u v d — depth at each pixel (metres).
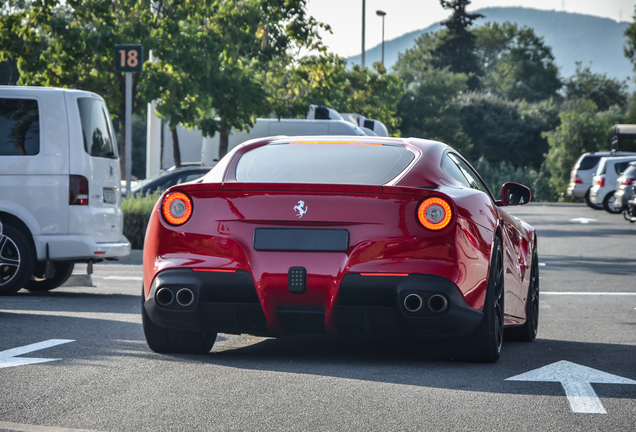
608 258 28.02
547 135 98.81
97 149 16.94
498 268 9.98
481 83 181.25
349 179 9.30
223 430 6.57
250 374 8.81
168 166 52.28
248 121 36.81
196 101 34.06
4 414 6.96
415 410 7.28
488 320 9.40
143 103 36.59
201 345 9.96
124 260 26.16
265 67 42.53
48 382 8.24
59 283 18.05
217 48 35.03
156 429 6.57
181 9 35.09
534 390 8.18
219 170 9.78
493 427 6.75
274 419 6.92
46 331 11.65
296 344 11.09
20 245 16.14
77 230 16.25
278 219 8.92
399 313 8.80
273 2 38.56
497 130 138.75
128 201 29.00
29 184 16.14
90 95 17.08
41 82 35.69
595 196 60.06
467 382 8.54
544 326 13.55
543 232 40.53
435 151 9.98
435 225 8.81
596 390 8.21
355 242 8.80
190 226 9.16
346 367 9.31
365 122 49.03
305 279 8.77
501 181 96.50
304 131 44.06
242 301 8.98
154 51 33.91
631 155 64.06
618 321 14.18
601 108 195.12
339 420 6.91
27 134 16.30
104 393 7.80
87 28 35.00
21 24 34.62
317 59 42.34
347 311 8.82
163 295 9.23
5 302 15.32
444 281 8.76
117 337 11.23
